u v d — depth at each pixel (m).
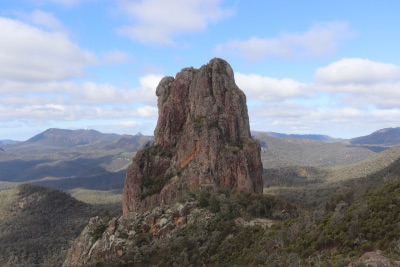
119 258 62.56
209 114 81.25
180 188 75.00
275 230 53.38
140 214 70.25
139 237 65.19
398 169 152.88
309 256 41.28
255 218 64.38
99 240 71.88
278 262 42.28
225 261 52.59
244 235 56.22
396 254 35.00
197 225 62.84
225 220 62.28
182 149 80.44
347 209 48.25
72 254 79.88
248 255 50.00
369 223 41.50
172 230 64.69
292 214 65.88
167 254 59.62
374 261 33.94
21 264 158.75
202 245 58.56
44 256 167.25
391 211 42.22
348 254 38.06
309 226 48.62
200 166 75.75
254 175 78.38
